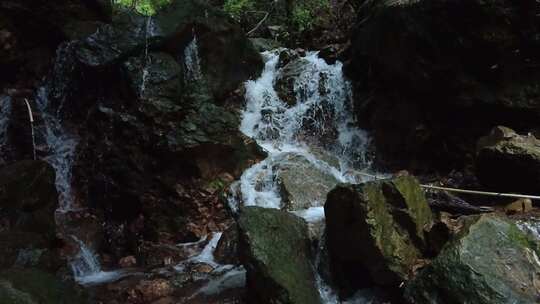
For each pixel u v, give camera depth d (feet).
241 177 21.93
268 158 23.13
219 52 25.68
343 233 13.78
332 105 25.71
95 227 20.20
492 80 18.53
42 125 22.06
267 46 32.60
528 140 15.80
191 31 24.54
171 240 19.72
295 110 26.16
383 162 22.90
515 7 17.31
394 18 20.76
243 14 39.29
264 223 14.66
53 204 19.35
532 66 17.65
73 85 22.95
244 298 14.82
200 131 21.03
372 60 23.12
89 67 22.11
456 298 10.94
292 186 20.79
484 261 11.30
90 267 18.42
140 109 21.09
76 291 14.51
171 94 21.98
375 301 13.56
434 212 15.19
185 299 15.29
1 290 12.02
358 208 13.12
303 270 14.26
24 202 17.81
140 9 35.55
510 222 12.48
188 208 20.38
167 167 20.76
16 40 22.84
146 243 19.54
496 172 15.89
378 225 12.99
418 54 20.15
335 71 26.27
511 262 11.40
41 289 12.99
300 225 15.61
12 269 13.53
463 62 18.99
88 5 25.31
